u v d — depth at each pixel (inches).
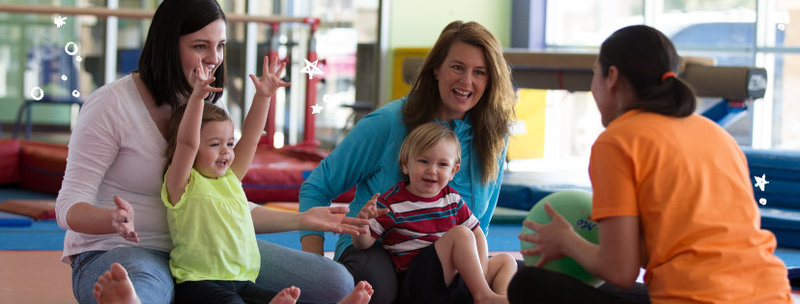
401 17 354.3
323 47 358.3
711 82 211.6
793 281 140.3
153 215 97.0
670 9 362.3
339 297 101.8
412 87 115.3
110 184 96.7
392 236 106.5
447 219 107.8
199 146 95.9
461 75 110.4
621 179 77.9
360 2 354.9
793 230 193.5
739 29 347.6
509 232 201.8
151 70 96.2
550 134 368.5
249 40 344.5
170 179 93.7
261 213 106.0
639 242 78.6
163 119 98.0
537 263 87.4
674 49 82.7
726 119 219.6
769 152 225.6
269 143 300.0
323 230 102.1
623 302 78.5
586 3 377.1
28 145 268.4
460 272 101.6
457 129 113.0
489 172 114.9
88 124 94.6
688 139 79.1
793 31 340.2
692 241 76.4
